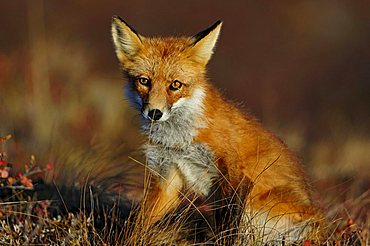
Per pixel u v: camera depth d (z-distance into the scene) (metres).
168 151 10.26
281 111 23.66
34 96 19.12
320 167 15.16
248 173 9.90
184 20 33.47
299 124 20.78
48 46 22.69
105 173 11.86
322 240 9.27
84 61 23.59
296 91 27.34
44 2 33.09
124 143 13.91
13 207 9.95
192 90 10.17
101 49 28.45
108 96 20.48
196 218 10.15
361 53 32.34
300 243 9.40
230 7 35.38
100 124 18.70
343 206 10.88
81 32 30.31
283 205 9.75
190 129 10.00
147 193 9.86
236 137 10.09
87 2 33.53
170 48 10.38
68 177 11.42
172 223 10.00
